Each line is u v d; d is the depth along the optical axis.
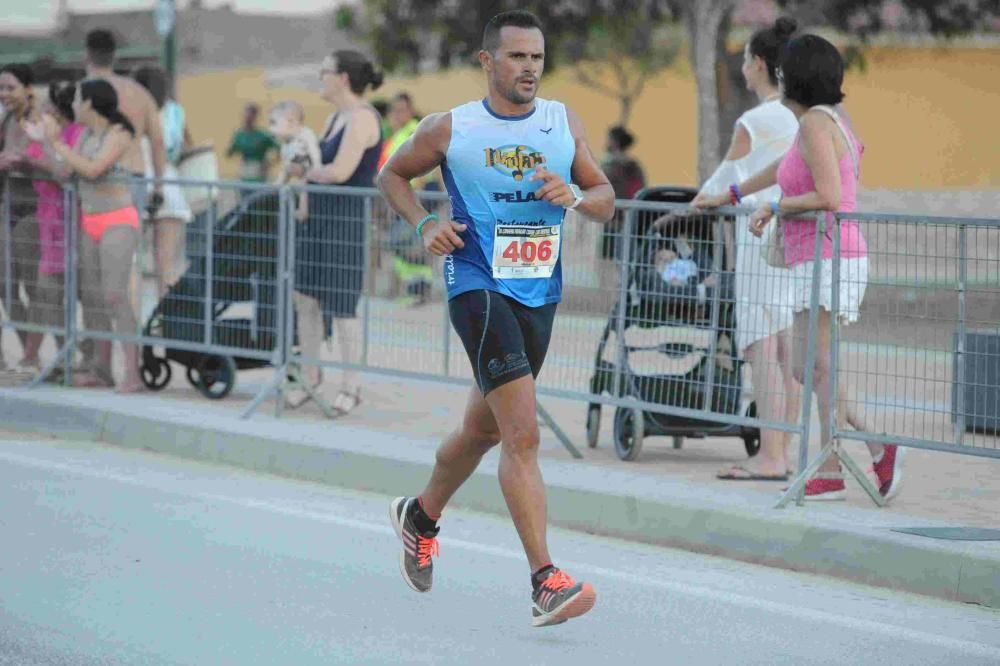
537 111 9.73
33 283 19.00
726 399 13.93
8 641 9.36
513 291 9.66
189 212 18.36
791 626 10.08
